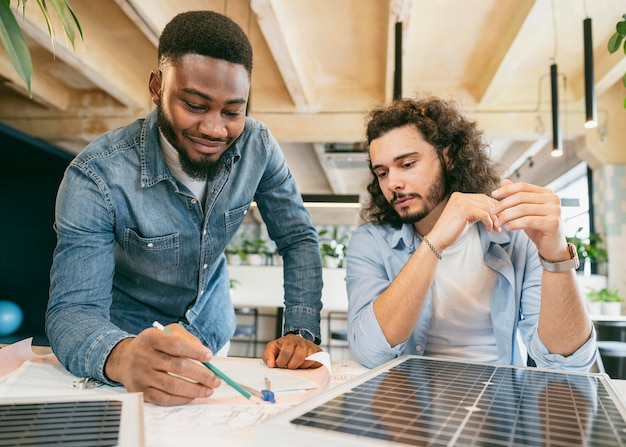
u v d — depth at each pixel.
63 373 0.80
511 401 0.49
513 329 1.05
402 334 0.92
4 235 6.50
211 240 1.06
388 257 1.14
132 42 4.33
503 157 6.86
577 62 4.55
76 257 0.85
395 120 1.06
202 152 0.85
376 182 1.22
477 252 1.08
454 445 0.35
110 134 0.96
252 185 1.10
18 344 0.89
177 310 1.10
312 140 5.31
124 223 0.94
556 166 6.67
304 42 4.19
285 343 0.90
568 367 0.91
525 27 3.50
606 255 5.26
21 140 5.15
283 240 1.21
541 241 0.86
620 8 3.58
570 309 0.87
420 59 4.42
